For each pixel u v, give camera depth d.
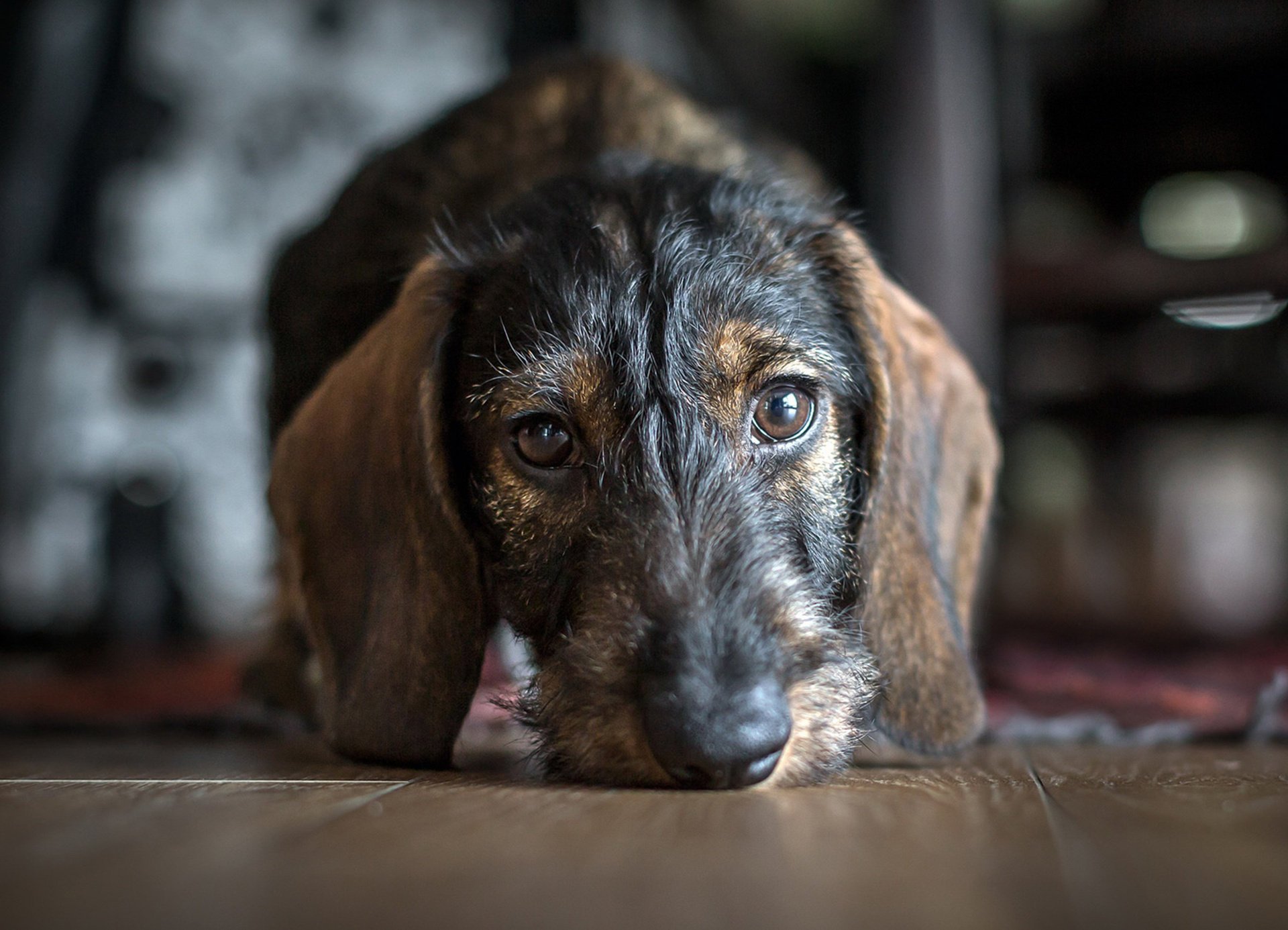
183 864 0.19
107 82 1.00
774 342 0.32
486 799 0.25
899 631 0.33
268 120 1.03
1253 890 0.17
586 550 0.30
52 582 0.95
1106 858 0.19
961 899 0.16
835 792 0.26
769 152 0.48
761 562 0.29
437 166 0.43
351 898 0.17
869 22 0.97
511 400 0.31
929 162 0.80
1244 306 0.96
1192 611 1.07
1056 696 0.48
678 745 0.25
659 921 0.15
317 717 0.42
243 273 1.02
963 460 0.37
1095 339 1.11
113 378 0.99
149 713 0.47
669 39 1.03
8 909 0.16
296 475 0.35
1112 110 1.29
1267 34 1.12
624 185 0.35
